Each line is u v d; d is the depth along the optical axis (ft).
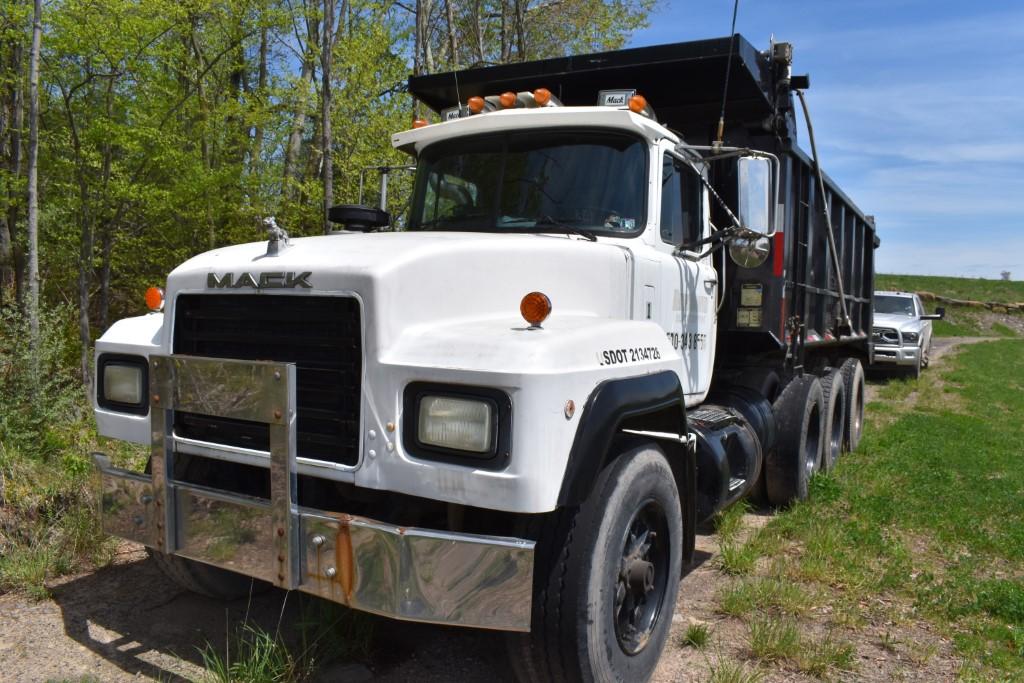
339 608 12.60
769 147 20.63
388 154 37.73
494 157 16.07
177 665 12.13
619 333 11.37
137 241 38.11
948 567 17.51
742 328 19.86
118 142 30.27
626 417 10.58
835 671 12.53
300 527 10.07
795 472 21.43
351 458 10.28
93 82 31.50
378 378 9.95
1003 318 147.13
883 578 16.37
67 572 15.69
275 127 40.88
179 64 35.27
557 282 12.32
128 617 13.82
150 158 32.55
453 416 9.50
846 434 30.45
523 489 9.12
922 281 171.94
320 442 10.52
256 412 10.28
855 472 26.18
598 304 13.01
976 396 49.62
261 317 11.10
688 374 16.48
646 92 20.11
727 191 19.74
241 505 10.52
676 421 12.68
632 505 11.05
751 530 20.02
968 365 72.43
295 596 14.87
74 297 41.60
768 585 15.49
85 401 24.45
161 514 11.35
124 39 28.81
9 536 16.24
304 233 41.27
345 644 12.32
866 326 36.70
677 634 13.82
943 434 34.78
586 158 15.23
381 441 9.92
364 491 11.91
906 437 33.65
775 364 21.40
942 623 14.46
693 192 17.21
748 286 19.77
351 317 10.26
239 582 14.53
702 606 15.12
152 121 32.04
